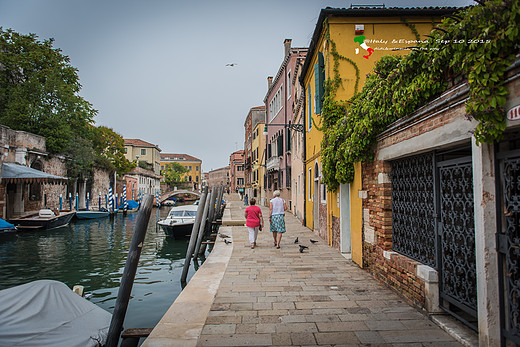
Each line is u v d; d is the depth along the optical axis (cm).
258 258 778
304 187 1506
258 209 932
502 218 295
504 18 257
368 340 346
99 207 3444
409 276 455
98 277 1067
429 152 422
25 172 1961
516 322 275
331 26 905
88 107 2867
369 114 533
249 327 384
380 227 566
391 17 905
